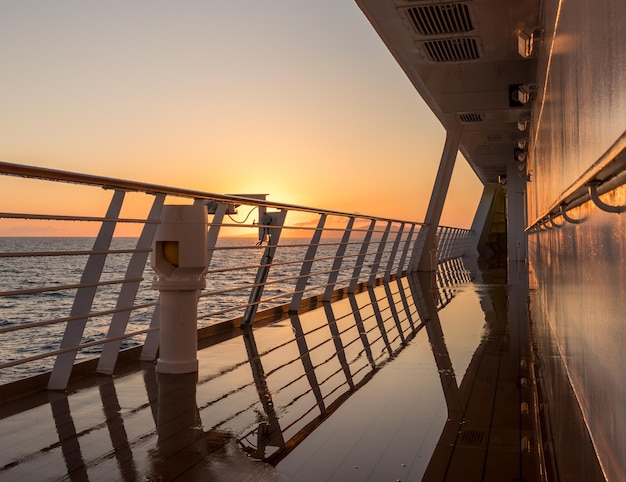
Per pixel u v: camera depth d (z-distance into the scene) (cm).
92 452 244
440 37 775
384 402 313
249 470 222
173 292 387
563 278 387
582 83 243
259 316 651
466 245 2670
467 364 406
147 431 270
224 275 3164
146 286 2331
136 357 440
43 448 249
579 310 290
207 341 507
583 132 240
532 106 948
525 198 1927
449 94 1060
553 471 215
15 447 250
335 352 455
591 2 210
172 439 258
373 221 1007
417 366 402
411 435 259
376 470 220
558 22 376
